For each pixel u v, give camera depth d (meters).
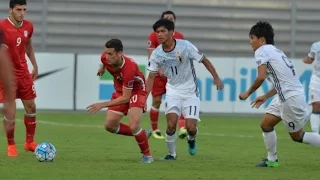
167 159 34.22
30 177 27.58
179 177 28.20
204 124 57.22
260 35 30.38
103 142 42.66
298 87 30.27
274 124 31.28
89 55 63.66
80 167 30.64
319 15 75.19
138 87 32.38
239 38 74.94
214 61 63.41
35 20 72.25
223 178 28.20
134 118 32.16
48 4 72.81
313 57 46.50
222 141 44.81
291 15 74.94
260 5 75.25
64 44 72.94
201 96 63.47
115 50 30.67
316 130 47.34
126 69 31.02
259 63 29.89
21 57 34.66
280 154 37.84
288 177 28.80
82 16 73.31
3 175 27.97
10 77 15.78
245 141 45.09
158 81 45.81
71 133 48.28
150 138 46.38
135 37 73.88
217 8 74.81
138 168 30.64
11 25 34.03
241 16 75.06
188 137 35.19
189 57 33.75
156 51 33.53
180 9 74.50
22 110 65.00
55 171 29.27
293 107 30.16
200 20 74.56
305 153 38.50
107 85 63.78
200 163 32.97
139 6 74.06
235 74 63.72
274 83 30.33
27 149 36.25
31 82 35.31
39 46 72.44
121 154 36.34
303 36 75.12
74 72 63.53
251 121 61.22
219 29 74.81
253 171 30.44
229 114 64.94
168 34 32.78
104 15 73.75
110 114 33.34
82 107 63.88
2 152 36.03
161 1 74.31
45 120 57.91
